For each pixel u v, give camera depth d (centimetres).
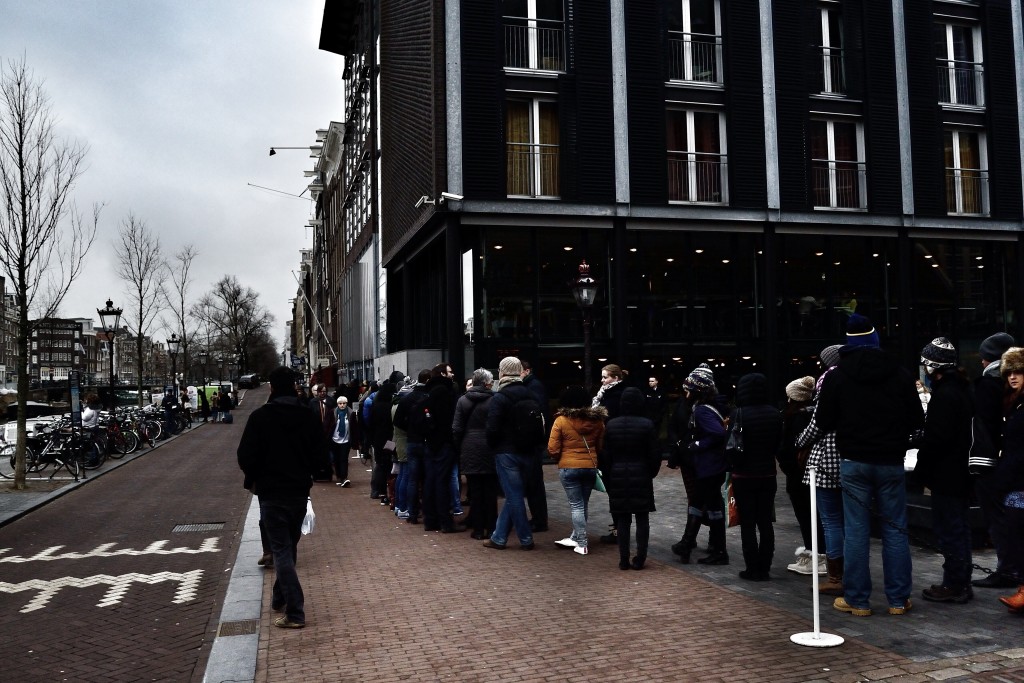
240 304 8350
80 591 756
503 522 864
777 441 699
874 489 595
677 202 1909
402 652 530
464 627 582
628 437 751
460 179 1788
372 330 3102
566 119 1855
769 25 1986
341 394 1806
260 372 11662
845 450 587
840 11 2062
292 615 592
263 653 535
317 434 623
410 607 641
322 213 6444
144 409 3167
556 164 1875
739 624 573
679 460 805
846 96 2038
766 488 701
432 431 981
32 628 638
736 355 1956
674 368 1916
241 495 1454
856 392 583
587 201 1850
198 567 859
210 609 689
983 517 797
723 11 1970
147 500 1402
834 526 651
